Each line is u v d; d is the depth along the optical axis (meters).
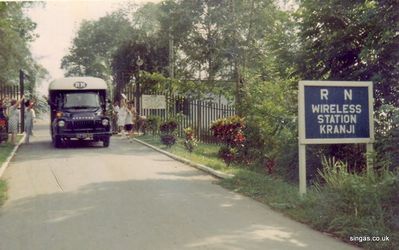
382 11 10.76
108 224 7.95
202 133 24.84
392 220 7.20
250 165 14.84
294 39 13.38
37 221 8.20
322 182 11.20
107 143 22.09
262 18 23.69
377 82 11.39
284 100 15.19
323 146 11.91
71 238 7.15
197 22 25.86
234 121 14.98
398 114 9.83
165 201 9.80
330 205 7.97
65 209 9.09
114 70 40.38
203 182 12.22
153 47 39.03
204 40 25.84
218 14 24.44
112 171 14.05
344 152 11.85
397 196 7.57
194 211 8.91
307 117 9.62
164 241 6.97
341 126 9.73
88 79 23.02
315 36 12.73
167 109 28.38
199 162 15.66
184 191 10.94
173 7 26.80
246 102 15.84
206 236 7.24
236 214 8.69
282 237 7.21
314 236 7.27
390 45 11.27
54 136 21.91
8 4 28.59
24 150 20.45
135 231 7.51
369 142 9.84
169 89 26.70
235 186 11.37
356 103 9.81
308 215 8.18
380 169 9.38
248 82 20.17
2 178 12.80
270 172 13.16
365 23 11.43
